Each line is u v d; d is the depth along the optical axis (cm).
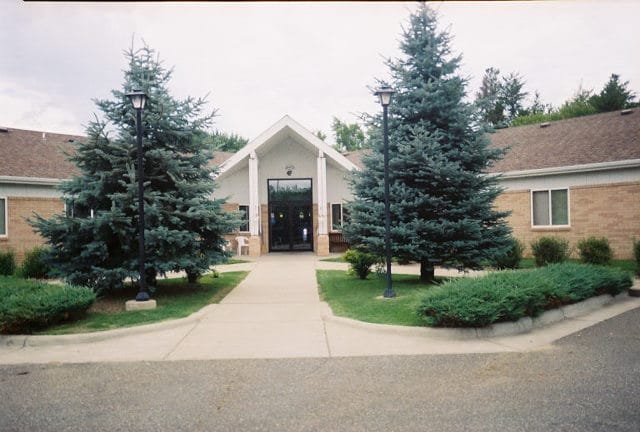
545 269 1000
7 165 1717
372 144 1207
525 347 668
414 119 1196
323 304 989
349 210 1220
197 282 1312
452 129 1148
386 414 446
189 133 1112
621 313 881
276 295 1112
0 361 634
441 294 754
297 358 633
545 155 1873
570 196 1742
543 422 420
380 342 704
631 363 581
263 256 2167
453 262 1153
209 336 750
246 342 714
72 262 1031
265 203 2422
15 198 1702
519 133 2186
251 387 526
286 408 465
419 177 1131
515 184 1880
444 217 1129
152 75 1085
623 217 1627
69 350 683
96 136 1027
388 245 1012
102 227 992
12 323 724
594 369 561
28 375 575
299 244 2433
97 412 460
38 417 449
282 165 2422
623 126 1856
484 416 436
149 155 1048
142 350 678
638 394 480
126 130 1063
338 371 577
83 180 1041
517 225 1873
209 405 475
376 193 1147
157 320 826
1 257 1478
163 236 979
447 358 622
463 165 1159
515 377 541
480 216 1134
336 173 2436
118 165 1051
